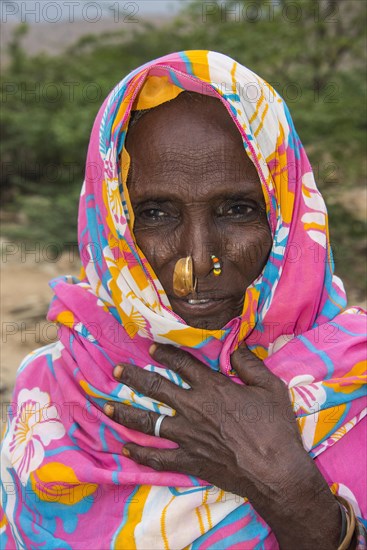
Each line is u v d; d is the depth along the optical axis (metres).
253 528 1.86
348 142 8.58
